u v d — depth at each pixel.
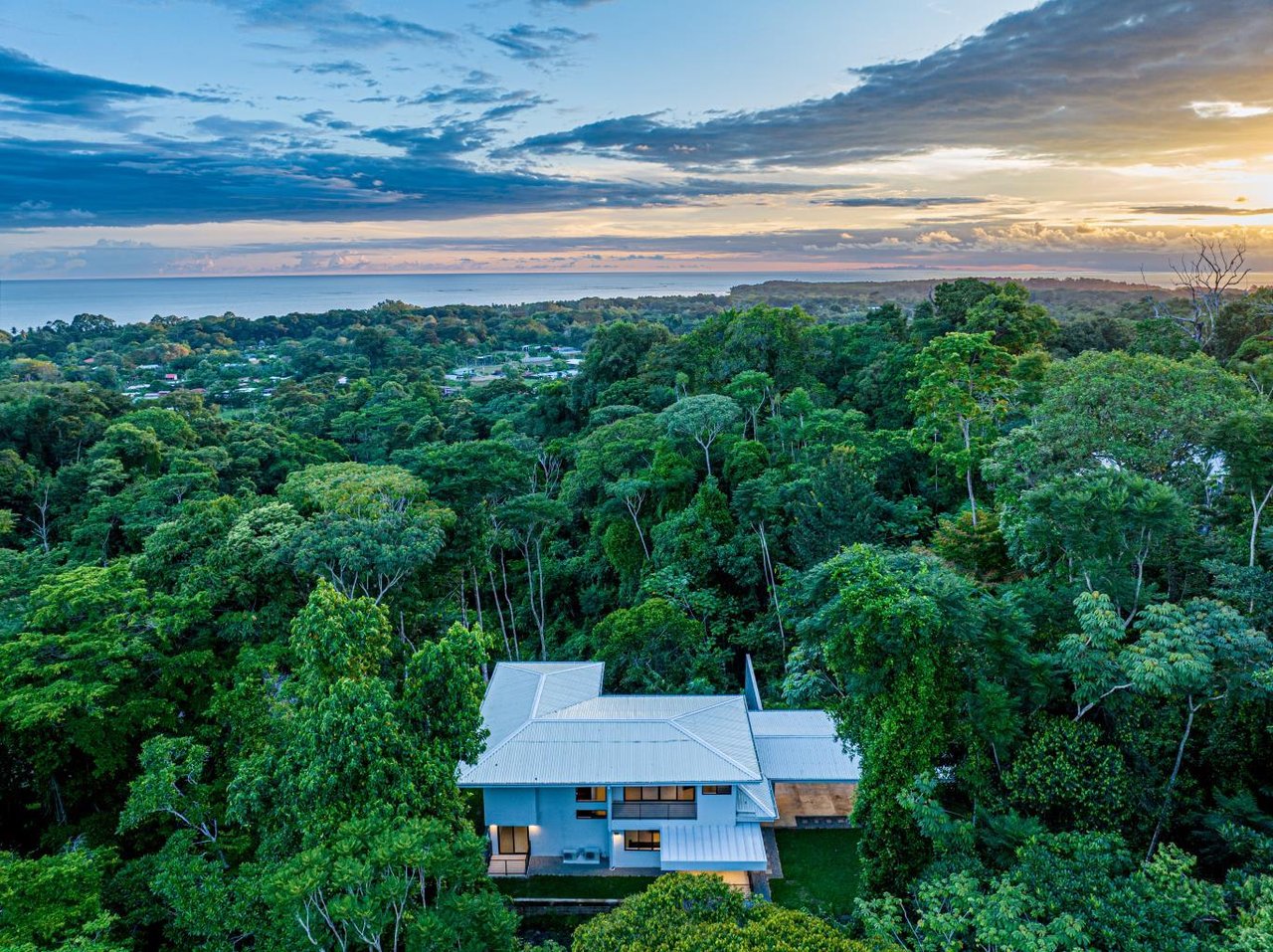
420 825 14.22
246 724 21.11
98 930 15.21
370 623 18.48
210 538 30.52
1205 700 17.72
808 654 22.61
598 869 25.19
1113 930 13.24
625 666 32.88
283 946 14.45
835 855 24.81
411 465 43.00
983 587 23.19
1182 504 20.28
